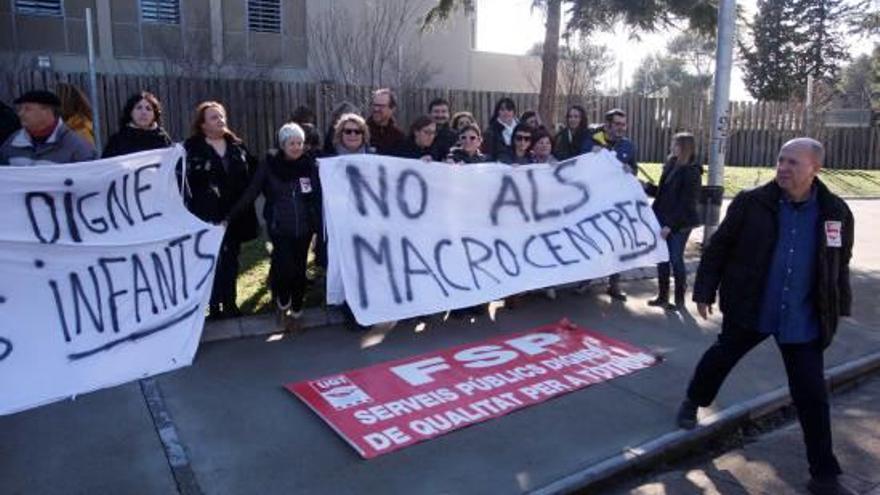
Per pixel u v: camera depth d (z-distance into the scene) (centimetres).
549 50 1332
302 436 432
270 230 589
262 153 1498
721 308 439
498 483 386
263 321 616
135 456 403
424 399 487
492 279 649
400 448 420
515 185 682
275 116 1500
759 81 4112
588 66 1925
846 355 614
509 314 688
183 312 527
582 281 755
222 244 602
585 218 718
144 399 475
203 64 1723
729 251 436
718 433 466
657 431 452
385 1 1841
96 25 1891
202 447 416
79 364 464
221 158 580
